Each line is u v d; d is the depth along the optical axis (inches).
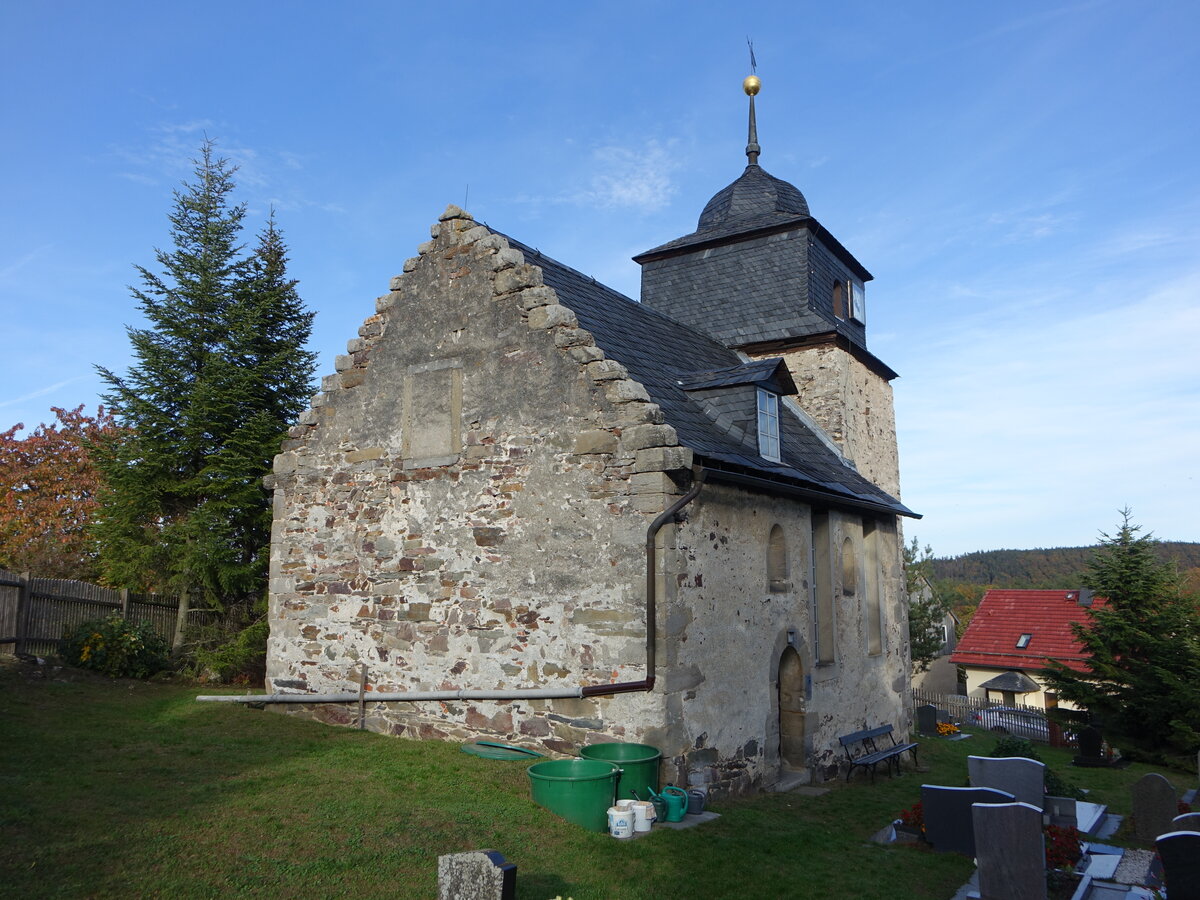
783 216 762.2
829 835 358.0
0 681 472.1
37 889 215.5
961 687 1557.6
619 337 497.7
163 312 666.8
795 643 482.3
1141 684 706.2
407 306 481.1
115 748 372.5
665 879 278.4
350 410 495.5
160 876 232.8
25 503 984.9
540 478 414.0
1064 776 628.7
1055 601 1392.7
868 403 779.4
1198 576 1539.1
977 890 301.4
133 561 639.8
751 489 452.1
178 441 653.3
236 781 333.1
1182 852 271.1
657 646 370.3
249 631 607.2
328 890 237.0
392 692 450.6
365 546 475.2
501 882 208.8
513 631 412.5
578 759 347.9
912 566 1152.8
